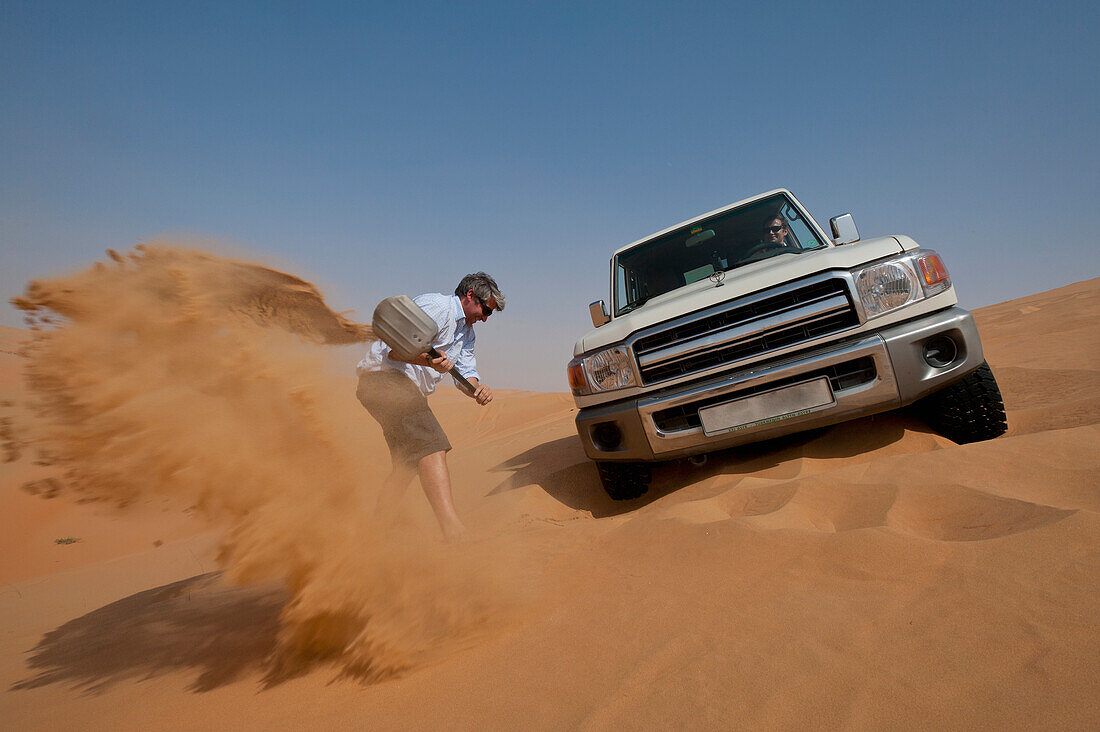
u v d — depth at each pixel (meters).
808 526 2.54
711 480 3.83
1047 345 8.10
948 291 3.76
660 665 1.72
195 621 3.58
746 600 2.01
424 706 1.81
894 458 2.99
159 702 2.27
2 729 2.32
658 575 2.38
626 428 4.06
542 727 1.56
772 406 3.76
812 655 1.61
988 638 1.53
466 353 3.78
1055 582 1.71
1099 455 2.60
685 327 3.96
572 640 2.01
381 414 3.46
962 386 3.72
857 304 3.67
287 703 2.03
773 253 5.06
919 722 1.31
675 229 5.62
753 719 1.41
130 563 9.03
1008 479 2.55
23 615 5.81
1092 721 1.21
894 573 1.96
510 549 2.92
